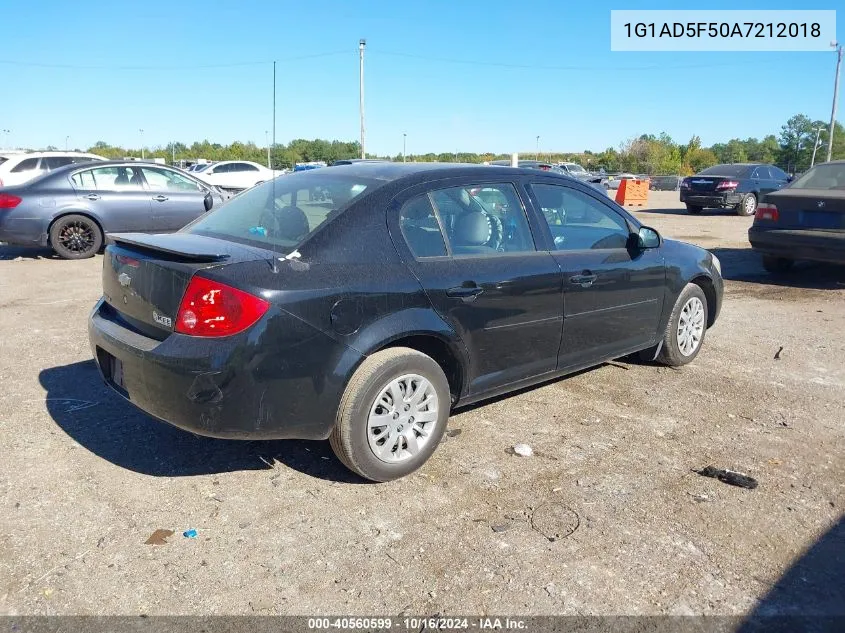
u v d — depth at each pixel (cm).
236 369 301
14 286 851
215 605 262
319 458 383
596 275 446
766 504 341
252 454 385
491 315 385
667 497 346
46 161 1725
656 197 3416
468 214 393
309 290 317
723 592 274
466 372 384
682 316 538
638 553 298
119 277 350
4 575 275
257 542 302
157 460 375
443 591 272
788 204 901
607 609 263
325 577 279
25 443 391
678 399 482
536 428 428
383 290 339
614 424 436
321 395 325
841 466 384
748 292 877
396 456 355
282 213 369
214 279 304
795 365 563
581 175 3431
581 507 335
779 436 422
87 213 1076
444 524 318
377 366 336
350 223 346
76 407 445
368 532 311
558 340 431
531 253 416
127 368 329
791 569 290
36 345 582
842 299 834
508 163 2945
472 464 378
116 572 279
